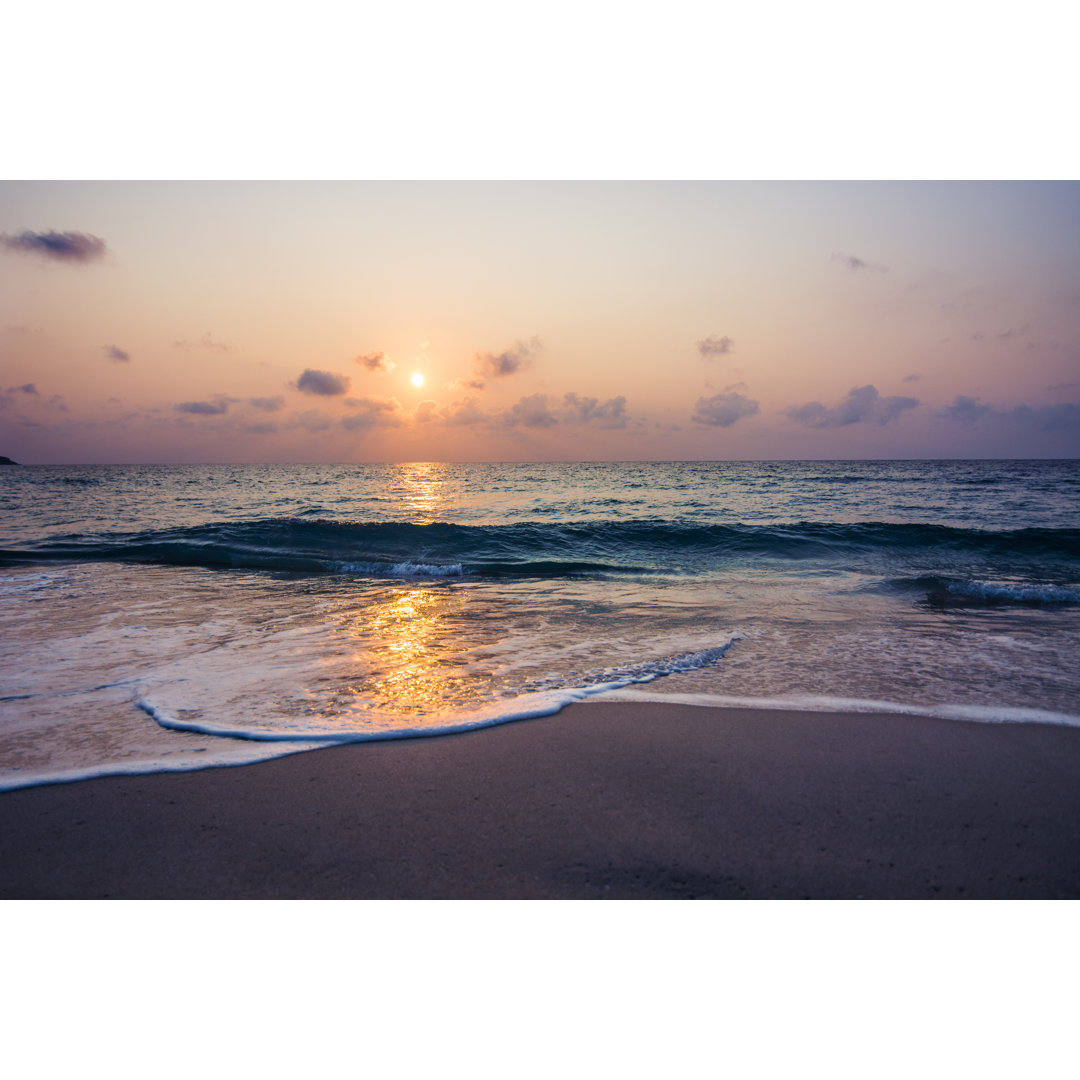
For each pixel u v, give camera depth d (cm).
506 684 387
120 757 290
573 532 1163
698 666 420
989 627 530
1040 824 235
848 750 294
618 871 213
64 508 1912
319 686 385
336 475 5075
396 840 229
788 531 1138
